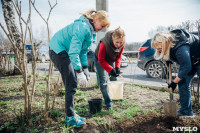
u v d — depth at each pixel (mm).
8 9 6352
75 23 2252
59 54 2266
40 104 3408
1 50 9008
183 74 2273
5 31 2303
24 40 2445
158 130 2211
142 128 2307
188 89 2578
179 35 2346
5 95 4371
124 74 8422
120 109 3205
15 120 2730
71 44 2152
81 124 2432
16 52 2473
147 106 3350
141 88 5027
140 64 7156
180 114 2656
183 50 2219
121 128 2379
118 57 3184
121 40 2586
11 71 8695
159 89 4746
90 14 2393
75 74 2385
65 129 2348
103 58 2848
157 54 2488
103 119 2686
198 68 2506
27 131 2404
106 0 5055
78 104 3518
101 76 3070
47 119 2646
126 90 4742
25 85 2619
